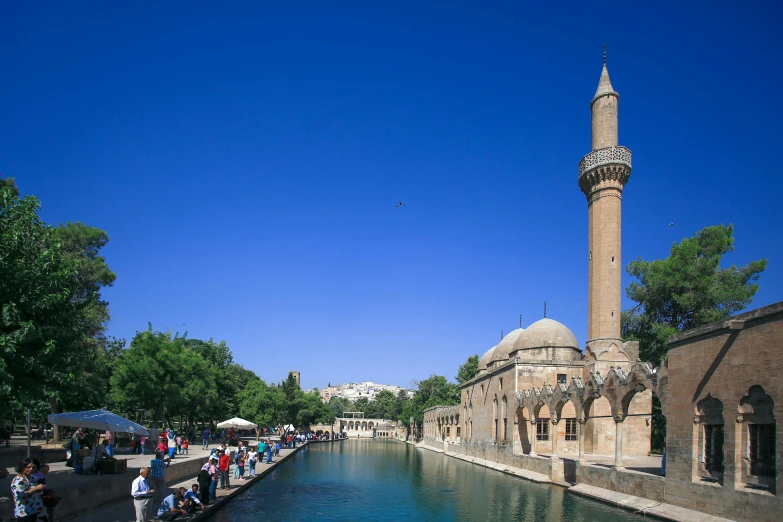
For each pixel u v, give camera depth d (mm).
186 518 22391
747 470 23094
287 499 32594
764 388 22062
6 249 19156
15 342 18203
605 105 53969
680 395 27609
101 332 50875
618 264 52312
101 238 52750
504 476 47812
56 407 44250
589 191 54438
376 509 29781
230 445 58438
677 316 60750
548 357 62406
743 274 57250
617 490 32219
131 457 39656
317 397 152250
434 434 102750
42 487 15086
